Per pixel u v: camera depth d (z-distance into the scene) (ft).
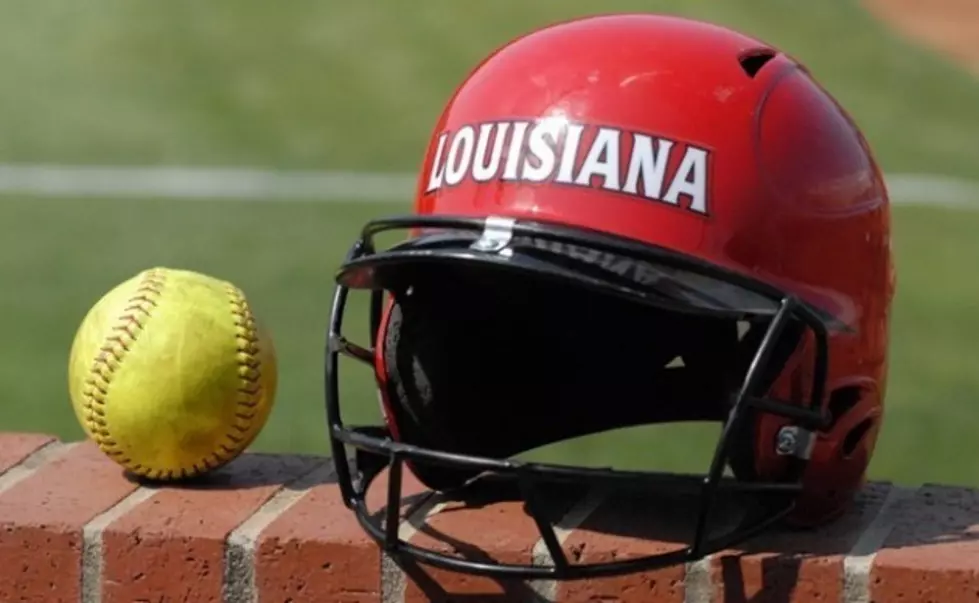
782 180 8.37
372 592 8.63
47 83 50.75
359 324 29.50
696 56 8.59
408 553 8.15
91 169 43.91
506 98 8.60
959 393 26.76
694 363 10.14
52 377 26.94
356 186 42.47
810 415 8.11
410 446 8.23
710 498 7.76
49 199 40.57
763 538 8.57
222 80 51.49
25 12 56.24
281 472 10.07
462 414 9.43
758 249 8.27
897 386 27.09
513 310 9.60
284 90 50.98
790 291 8.33
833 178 8.61
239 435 9.59
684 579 8.29
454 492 9.57
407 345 9.03
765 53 8.92
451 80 52.16
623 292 7.75
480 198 8.43
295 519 9.02
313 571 8.68
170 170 43.93
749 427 8.14
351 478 9.08
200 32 55.21
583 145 8.27
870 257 8.86
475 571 7.95
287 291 32.14
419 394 9.07
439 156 8.86
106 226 38.06
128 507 9.28
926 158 47.50
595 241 7.93
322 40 55.16
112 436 9.48
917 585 7.99
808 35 59.26
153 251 35.91
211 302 9.56
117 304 9.52
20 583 9.05
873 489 9.73
